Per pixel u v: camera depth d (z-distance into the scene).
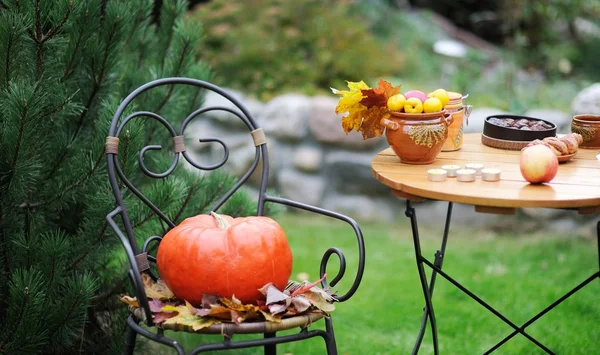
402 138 2.02
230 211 2.52
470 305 3.26
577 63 6.53
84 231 2.27
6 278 2.13
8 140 1.97
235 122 4.59
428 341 2.92
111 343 2.37
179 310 1.74
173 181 2.29
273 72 5.26
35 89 1.98
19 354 2.01
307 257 3.83
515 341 2.90
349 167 4.44
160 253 1.84
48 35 2.08
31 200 2.19
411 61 6.00
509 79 5.66
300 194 4.52
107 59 2.26
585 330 2.99
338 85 5.34
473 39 7.30
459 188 1.82
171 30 2.61
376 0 6.96
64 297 2.11
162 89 2.50
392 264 3.77
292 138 4.51
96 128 2.23
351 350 2.84
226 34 5.39
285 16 5.59
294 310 1.76
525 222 4.21
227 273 1.76
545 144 2.05
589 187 1.82
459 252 3.95
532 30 6.73
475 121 4.20
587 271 3.64
